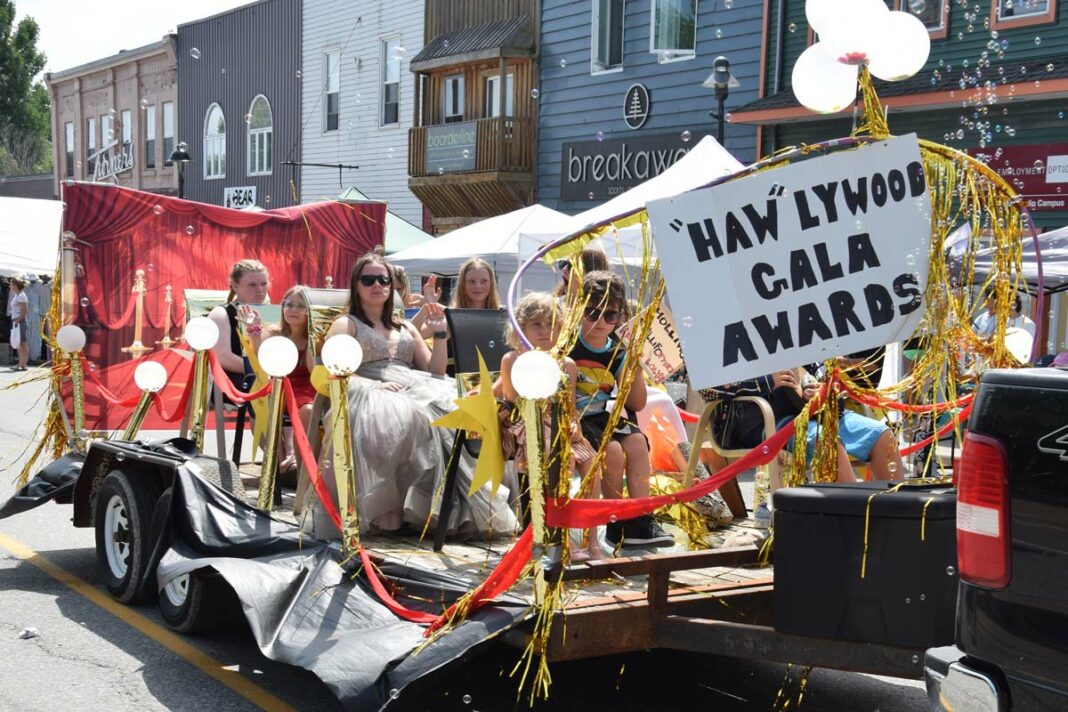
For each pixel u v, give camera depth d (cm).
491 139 1906
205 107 2838
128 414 780
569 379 371
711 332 339
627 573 356
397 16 2231
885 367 571
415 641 357
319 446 528
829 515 332
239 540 468
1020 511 262
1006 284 376
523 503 411
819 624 333
